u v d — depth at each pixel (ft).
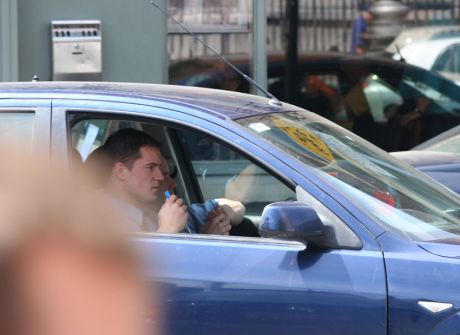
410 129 134.51
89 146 56.49
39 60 114.01
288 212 47.98
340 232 49.06
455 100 134.00
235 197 61.11
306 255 48.85
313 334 47.98
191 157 63.77
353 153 57.21
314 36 129.90
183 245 50.24
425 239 50.08
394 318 47.37
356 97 133.18
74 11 114.11
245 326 48.57
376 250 48.47
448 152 95.61
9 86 56.34
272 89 128.57
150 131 62.64
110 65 115.85
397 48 133.49
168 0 120.88
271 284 48.47
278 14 127.65
